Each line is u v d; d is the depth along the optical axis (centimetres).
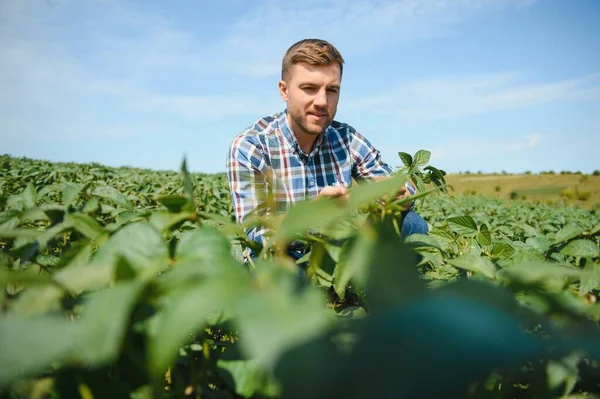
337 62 262
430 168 175
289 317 54
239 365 91
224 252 77
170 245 114
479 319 66
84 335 56
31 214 119
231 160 285
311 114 266
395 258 77
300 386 62
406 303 69
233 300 58
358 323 68
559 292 100
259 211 120
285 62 272
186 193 99
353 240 93
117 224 114
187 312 60
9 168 932
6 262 116
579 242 119
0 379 53
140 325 80
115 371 89
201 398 106
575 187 5259
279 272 64
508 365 78
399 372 64
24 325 57
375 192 75
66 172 724
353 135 326
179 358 107
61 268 101
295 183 295
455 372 64
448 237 174
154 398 89
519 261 137
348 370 63
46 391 85
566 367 84
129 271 71
